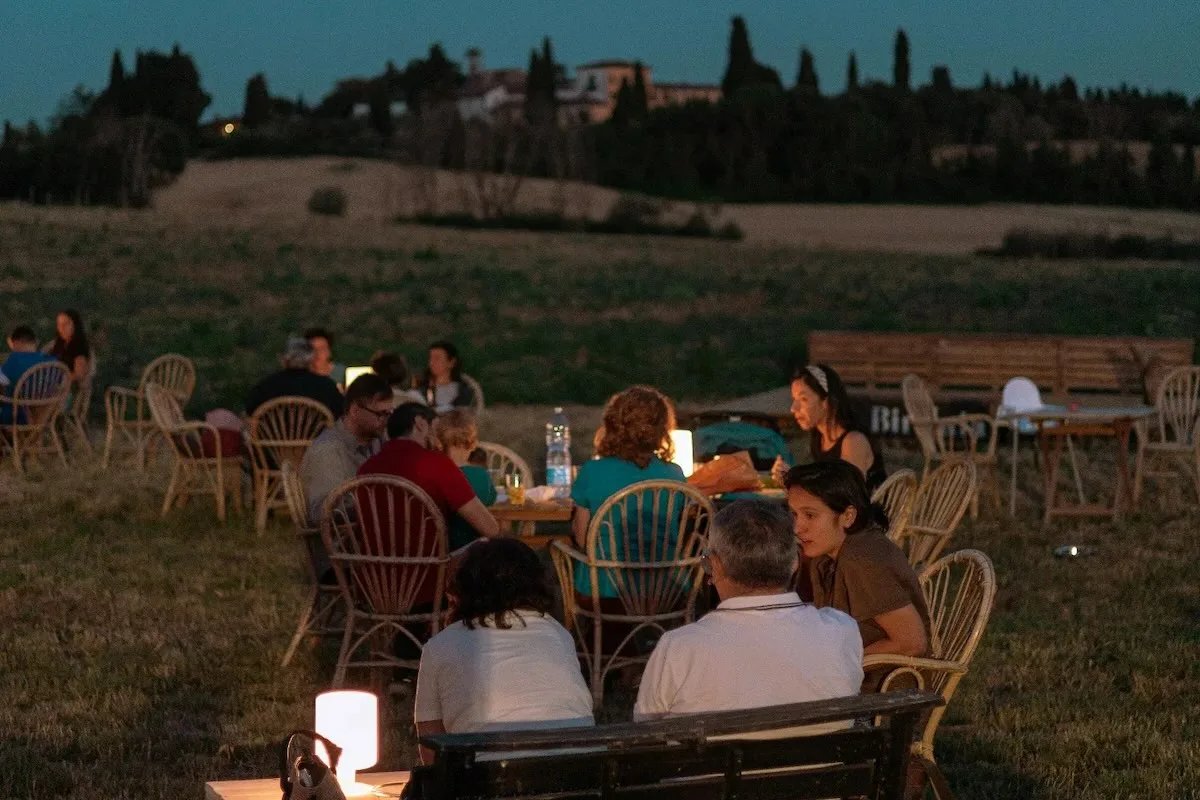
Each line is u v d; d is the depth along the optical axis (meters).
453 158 74.44
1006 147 73.81
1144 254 46.62
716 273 36.94
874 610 4.26
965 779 5.27
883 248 51.41
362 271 35.25
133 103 98.88
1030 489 12.19
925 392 11.75
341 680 6.11
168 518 10.64
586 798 2.85
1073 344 16.08
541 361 23.11
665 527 6.21
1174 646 7.11
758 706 3.37
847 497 4.39
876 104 84.12
